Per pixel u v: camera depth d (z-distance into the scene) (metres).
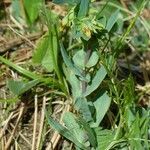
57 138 0.66
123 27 0.87
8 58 0.78
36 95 0.71
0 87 0.73
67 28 0.72
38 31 0.83
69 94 0.70
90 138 0.61
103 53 0.63
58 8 0.88
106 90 0.64
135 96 0.70
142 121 0.62
